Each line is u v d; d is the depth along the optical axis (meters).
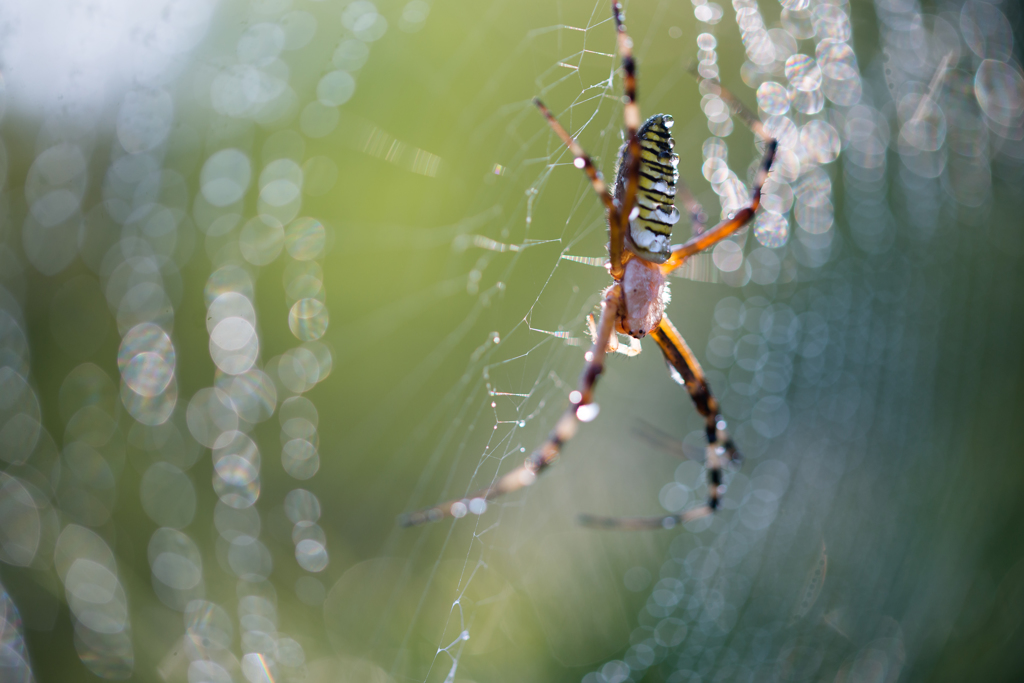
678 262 0.20
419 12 0.27
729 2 0.31
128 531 0.25
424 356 0.29
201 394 0.27
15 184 0.24
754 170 0.32
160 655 0.24
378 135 0.28
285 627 0.25
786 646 0.29
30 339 0.25
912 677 0.27
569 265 0.27
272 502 0.27
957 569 0.32
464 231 0.29
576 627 0.27
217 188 0.27
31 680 0.23
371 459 0.28
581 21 0.24
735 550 0.32
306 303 0.29
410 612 0.26
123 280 0.26
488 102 0.28
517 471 0.20
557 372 0.24
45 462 0.25
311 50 0.26
